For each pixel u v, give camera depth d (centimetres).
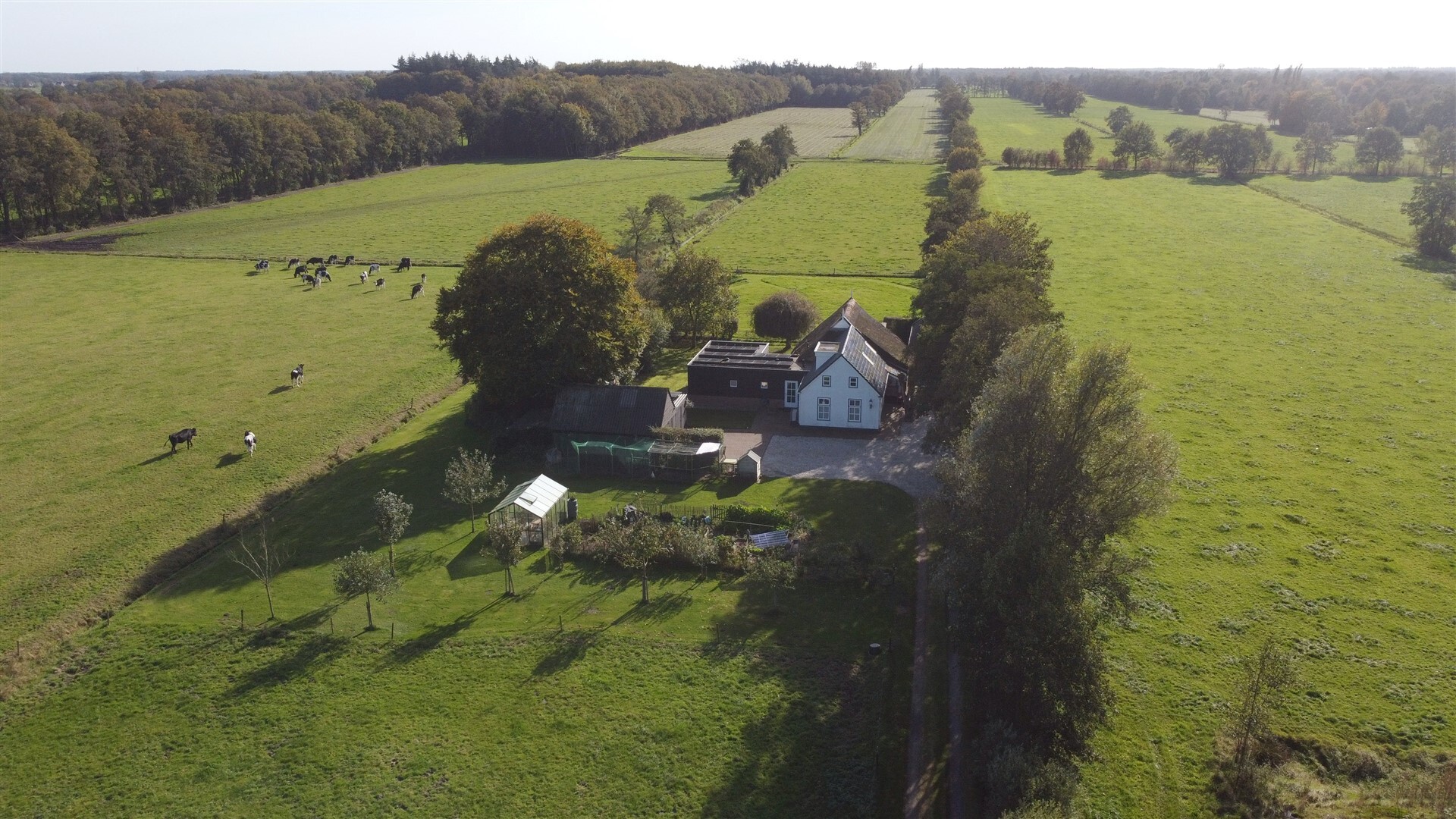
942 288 7038
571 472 6238
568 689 4019
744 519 5388
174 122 17175
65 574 5025
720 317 8831
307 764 3597
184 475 6272
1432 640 4303
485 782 3497
